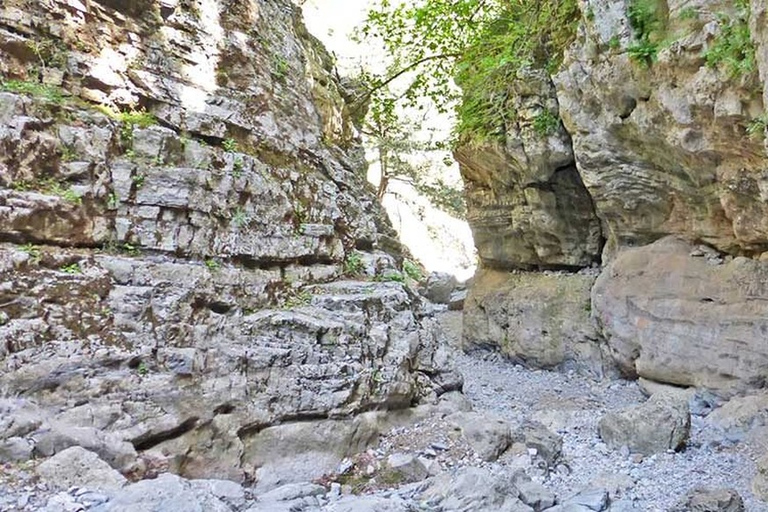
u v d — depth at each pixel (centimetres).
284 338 621
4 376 445
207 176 633
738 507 498
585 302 1080
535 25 1044
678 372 838
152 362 522
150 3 673
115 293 527
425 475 586
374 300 735
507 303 1217
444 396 784
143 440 489
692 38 636
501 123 1086
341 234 848
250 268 668
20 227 495
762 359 743
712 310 808
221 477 527
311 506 464
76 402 472
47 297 485
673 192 851
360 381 647
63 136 545
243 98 755
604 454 671
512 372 1134
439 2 1262
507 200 1202
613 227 980
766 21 503
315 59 1077
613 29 758
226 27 768
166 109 655
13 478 405
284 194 729
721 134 659
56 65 579
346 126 1121
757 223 732
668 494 563
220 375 557
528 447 648
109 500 400
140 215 579
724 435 695
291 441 582
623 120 826
